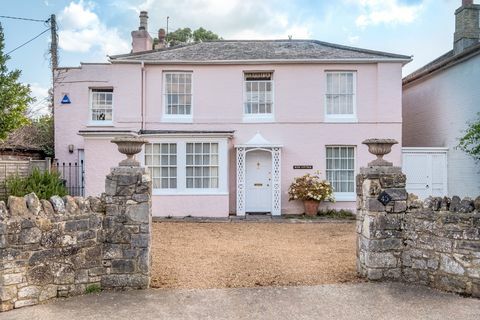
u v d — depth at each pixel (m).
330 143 13.90
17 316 4.71
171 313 4.90
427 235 5.82
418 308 5.02
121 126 13.95
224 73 14.06
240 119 14.00
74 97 15.13
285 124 13.95
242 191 13.70
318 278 6.26
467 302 5.20
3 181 11.98
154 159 13.38
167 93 14.20
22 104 12.43
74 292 5.46
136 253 5.75
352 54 14.21
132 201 5.79
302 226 11.51
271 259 7.42
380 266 6.02
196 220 12.48
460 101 13.52
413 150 13.94
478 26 14.18
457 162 13.69
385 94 13.79
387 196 6.03
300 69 13.99
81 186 15.02
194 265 7.00
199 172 13.41
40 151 16.58
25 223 5.04
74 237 5.48
